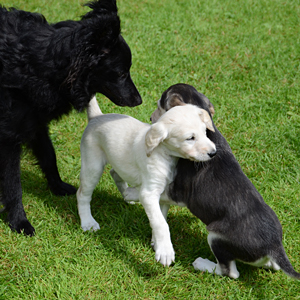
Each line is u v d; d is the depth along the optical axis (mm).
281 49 9844
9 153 5016
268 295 4359
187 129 4184
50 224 5164
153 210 4395
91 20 4668
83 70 4793
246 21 11344
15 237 4949
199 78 8703
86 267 4535
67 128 7199
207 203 4406
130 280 4473
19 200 5168
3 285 4215
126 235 5098
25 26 4844
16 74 4684
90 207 5609
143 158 4531
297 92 8172
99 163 4996
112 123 4910
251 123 7305
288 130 7055
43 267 4516
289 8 12281
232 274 4418
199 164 4512
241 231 4137
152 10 11828
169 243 4242
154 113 5199
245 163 6430
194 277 4500
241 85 8500
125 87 5320
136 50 9461
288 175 6125
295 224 5258
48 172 5891
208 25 11039
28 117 4910
